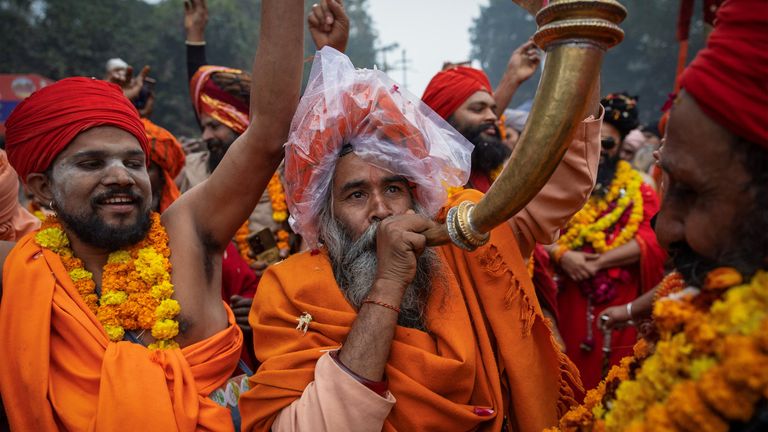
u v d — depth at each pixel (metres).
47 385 1.66
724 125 1.06
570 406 1.87
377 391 1.55
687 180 1.14
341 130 1.77
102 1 25.80
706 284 1.10
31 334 1.69
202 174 4.02
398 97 1.80
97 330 1.74
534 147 1.23
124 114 1.84
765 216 1.06
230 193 1.87
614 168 3.82
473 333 1.80
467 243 1.44
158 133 2.99
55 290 1.77
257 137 1.81
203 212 1.91
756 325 1.00
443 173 1.87
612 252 3.56
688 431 1.04
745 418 0.99
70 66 23.53
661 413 1.08
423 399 1.62
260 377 1.67
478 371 1.75
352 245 1.81
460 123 3.30
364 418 1.52
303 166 1.81
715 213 1.12
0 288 1.84
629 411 1.21
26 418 1.66
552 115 1.21
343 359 1.58
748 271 1.07
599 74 1.23
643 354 1.32
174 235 1.91
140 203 1.86
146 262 1.83
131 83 4.14
